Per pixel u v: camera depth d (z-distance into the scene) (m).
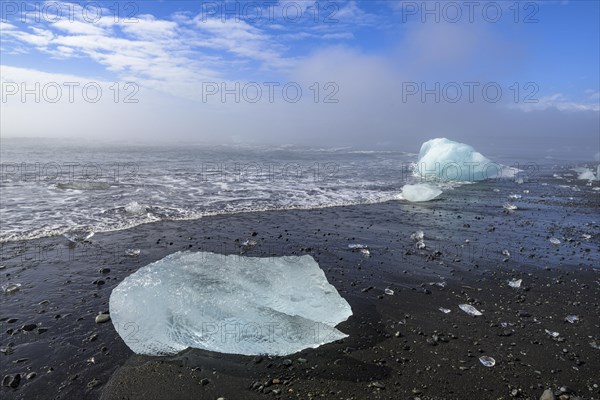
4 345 3.35
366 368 3.14
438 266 5.61
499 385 2.96
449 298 4.54
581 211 9.69
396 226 7.82
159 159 17.77
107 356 3.25
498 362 3.26
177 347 3.29
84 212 7.81
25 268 5.03
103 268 5.11
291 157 22.20
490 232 7.49
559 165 21.41
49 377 2.96
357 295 4.55
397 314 4.11
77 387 2.87
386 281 5.01
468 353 3.39
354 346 3.46
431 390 2.89
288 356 3.27
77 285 4.59
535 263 5.79
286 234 7.00
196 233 6.84
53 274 4.88
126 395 2.79
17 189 9.63
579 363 3.26
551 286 4.95
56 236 6.32
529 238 7.11
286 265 4.36
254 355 3.26
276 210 8.84
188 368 3.09
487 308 4.30
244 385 2.91
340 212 8.95
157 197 9.50
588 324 3.96
